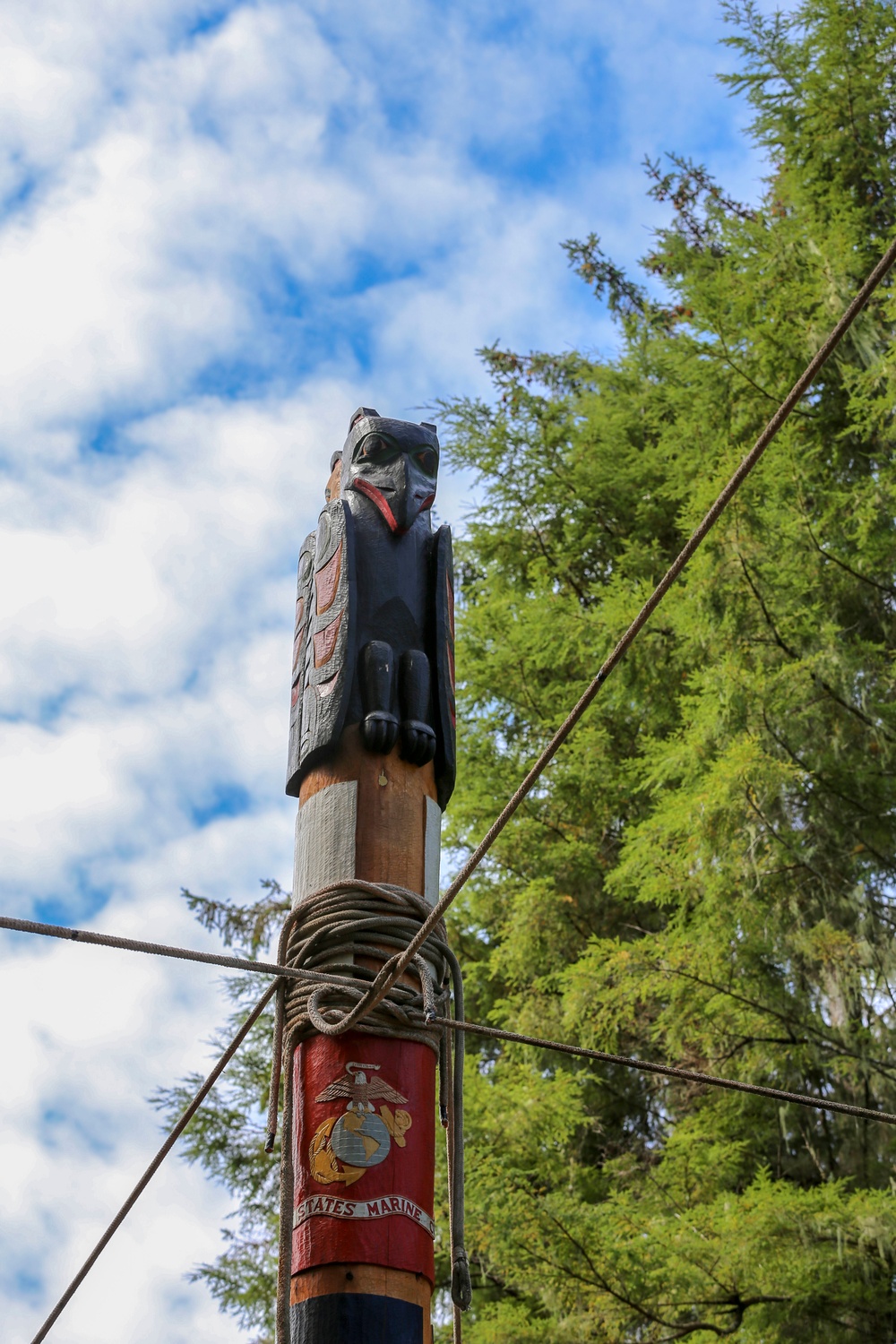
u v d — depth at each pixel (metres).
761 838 9.89
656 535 14.90
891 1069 9.77
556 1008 12.03
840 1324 8.76
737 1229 8.51
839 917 10.38
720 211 13.94
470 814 13.43
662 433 13.80
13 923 3.30
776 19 13.68
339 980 3.84
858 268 12.00
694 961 10.09
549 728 13.43
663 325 17.19
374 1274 3.68
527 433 15.14
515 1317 9.15
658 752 11.48
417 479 5.01
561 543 15.37
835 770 10.38
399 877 4.33
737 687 10.03
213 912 14.44
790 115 13.80
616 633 12.43
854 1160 10.26
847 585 11.29
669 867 10.41
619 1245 8.58
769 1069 10.38
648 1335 9.05
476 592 15.96
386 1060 3.99
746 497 10.47
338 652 4.60
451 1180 4.05
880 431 11.62
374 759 4.49
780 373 12.11
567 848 12.85
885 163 13.28
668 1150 9.82
